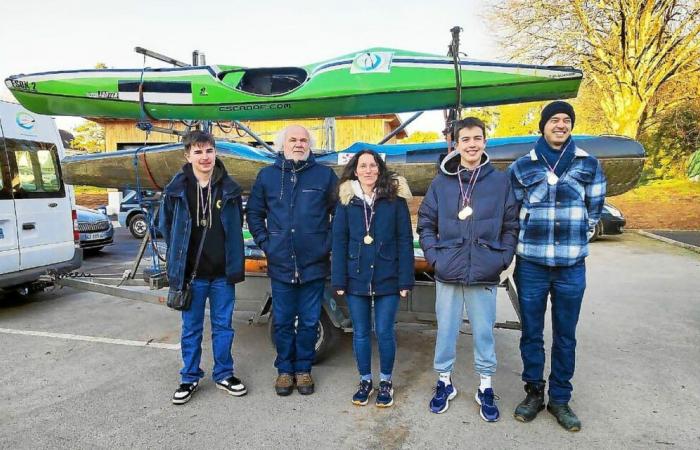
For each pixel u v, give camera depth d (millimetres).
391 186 2887
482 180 2758
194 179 3086
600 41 14773
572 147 2660
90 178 4547
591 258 8656
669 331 4516
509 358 3861
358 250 2912
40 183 5309
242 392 3207
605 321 4844
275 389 3279
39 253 5223
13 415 2971
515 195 2768
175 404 3088
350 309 3029
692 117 15461
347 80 4461
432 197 2910
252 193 3230
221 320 3221
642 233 11875
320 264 3145
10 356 3967
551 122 2609
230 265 3143
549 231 2656
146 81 4836
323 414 2969
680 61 14078
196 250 3076
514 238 2754
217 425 2840
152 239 4285
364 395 3078
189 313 3135
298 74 4934
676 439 2660
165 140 14172
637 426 2799
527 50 15688
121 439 2693
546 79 4195
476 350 2898
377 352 4012
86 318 5062
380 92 4379
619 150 3951
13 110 5109
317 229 3102
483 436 2707
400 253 2951
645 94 14586
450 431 2764
